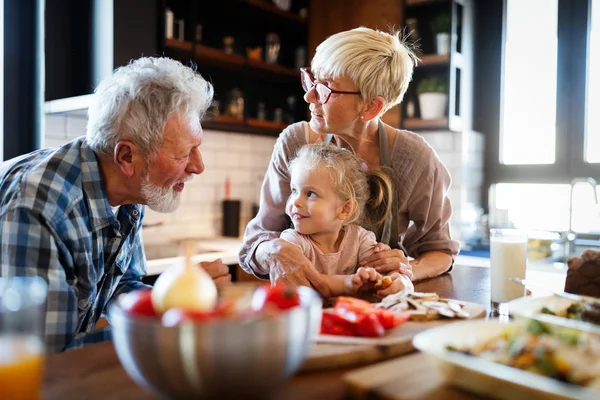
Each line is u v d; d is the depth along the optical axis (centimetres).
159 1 225
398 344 74
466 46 297
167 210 125
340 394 62
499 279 107
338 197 132
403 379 63
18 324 53
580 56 282
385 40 138
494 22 308
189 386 52
